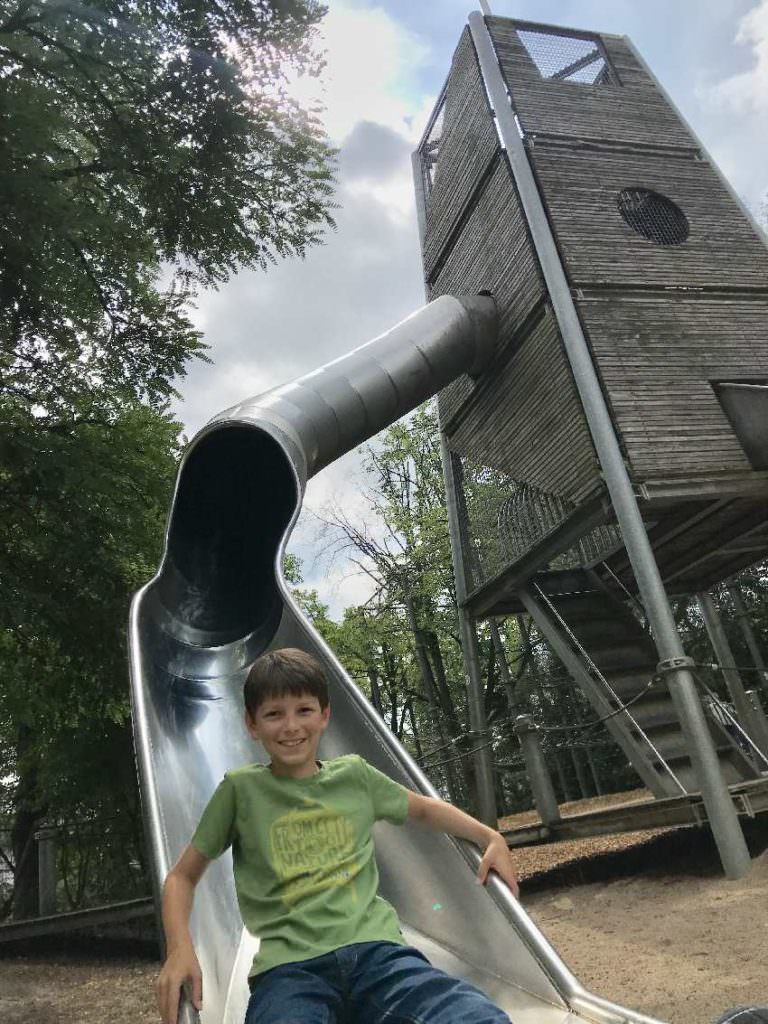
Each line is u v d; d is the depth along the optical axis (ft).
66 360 40.27
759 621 87.20
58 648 40.96
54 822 69.05
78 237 30.14
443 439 47.37
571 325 34.65
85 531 37.37
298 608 15.35
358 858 6.69
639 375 34.63
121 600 38.34
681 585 49.32
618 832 29.68
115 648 39.09
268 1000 5.61
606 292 36.50
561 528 35.55
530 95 42.27
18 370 39.78
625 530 30.86
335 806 6.89
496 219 40.93
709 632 48.57
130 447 43.24
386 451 86.63
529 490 39.14
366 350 34.88
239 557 22.76
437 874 9.02
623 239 38.32
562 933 22.07
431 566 78.79
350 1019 5.74
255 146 39.11
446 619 81.92
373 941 6.06
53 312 33.76
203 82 35.55
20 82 26.96
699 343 36.27
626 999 14.53
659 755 31.09
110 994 24.25
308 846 6.64
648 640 38.99
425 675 79.77
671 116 44.39
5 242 27.48
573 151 40.81
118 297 39.60
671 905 23.20
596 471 32.99
